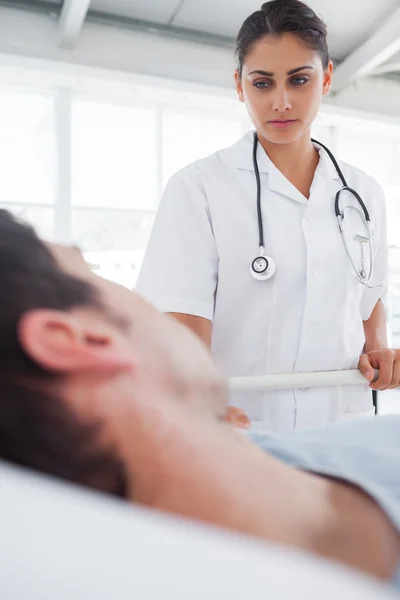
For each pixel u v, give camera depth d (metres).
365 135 4.67
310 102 0.96
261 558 0.15
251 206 1.01
